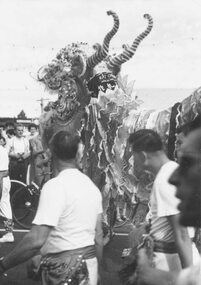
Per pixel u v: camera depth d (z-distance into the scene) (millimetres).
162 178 3555
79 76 7438
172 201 3447
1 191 8375
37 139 10883
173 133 5703
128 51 7168
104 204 6848
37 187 10516
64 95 7586
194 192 1863
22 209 10633
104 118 6996
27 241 3615
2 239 8711
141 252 2281
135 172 6203
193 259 3588
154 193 3611
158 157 3736
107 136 6906
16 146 12234
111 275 6719
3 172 8406
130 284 3131
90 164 7086
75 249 3711
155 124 6090
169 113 6051
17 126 12320
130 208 6715
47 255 3777
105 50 7031
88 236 3781
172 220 3439
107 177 6793
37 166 10484
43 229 3621
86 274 3719
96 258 3875
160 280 2023
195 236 3922
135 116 6594
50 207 3652
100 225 3941
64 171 3861
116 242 8508
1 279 6535
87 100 7367
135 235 3787
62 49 7773
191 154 1905
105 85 7152
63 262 3693
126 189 6492
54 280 3707
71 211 3711
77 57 7426
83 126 7297
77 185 3783
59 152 3875
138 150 3771
